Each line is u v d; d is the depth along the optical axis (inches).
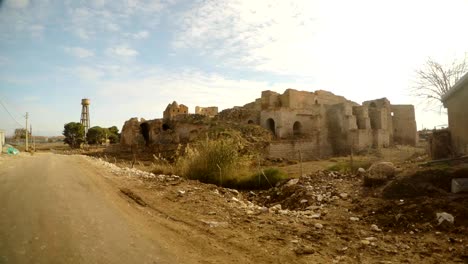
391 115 2203.5
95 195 364.8
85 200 329.4
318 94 2321.6
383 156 1214.9
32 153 2047.2
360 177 502.0
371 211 311.1
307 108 1897.1
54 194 358.3
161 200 361.1
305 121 1845.5
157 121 2208.4
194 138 1615.4
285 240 225.3
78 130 3484.3
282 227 261.3
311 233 245.0
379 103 2187.5
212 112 2605.8
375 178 407.8
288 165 1048.8
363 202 346.0
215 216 292.4
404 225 264.4
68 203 309.3
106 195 369.4
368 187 410.6
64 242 194.1
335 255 199.6
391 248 212.8
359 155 1433.3
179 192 410.6
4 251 176.6
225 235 232.8
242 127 1606.8
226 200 387.2
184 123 2003.0
